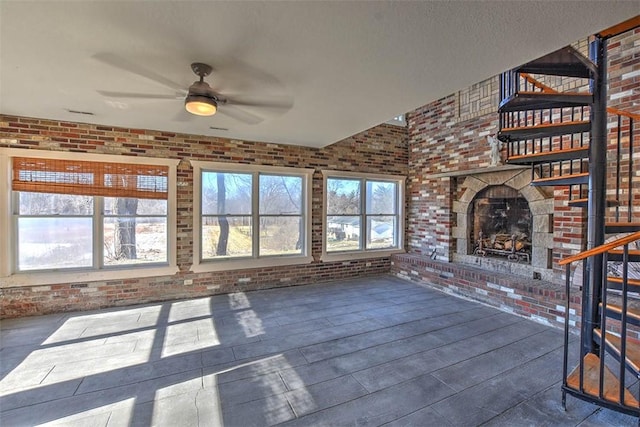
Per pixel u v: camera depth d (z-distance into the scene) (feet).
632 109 9.34
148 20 5.29
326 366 8.01
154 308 12.44
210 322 11.00
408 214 19.53
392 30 5.53
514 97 7.50
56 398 6.63
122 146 12.62
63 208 12.14
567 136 11.30
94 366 7.97
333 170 17.03
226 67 7.03
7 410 6.23
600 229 7.20
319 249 16.76
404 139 19.38
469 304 13.14
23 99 9.29
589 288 7.51
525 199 13.91
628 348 6.52
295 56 6.50
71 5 4.88
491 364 8.11
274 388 7.04
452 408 6.34
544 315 10.91
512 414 6.15
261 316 11.61
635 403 5.67
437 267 15.55
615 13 4.96
